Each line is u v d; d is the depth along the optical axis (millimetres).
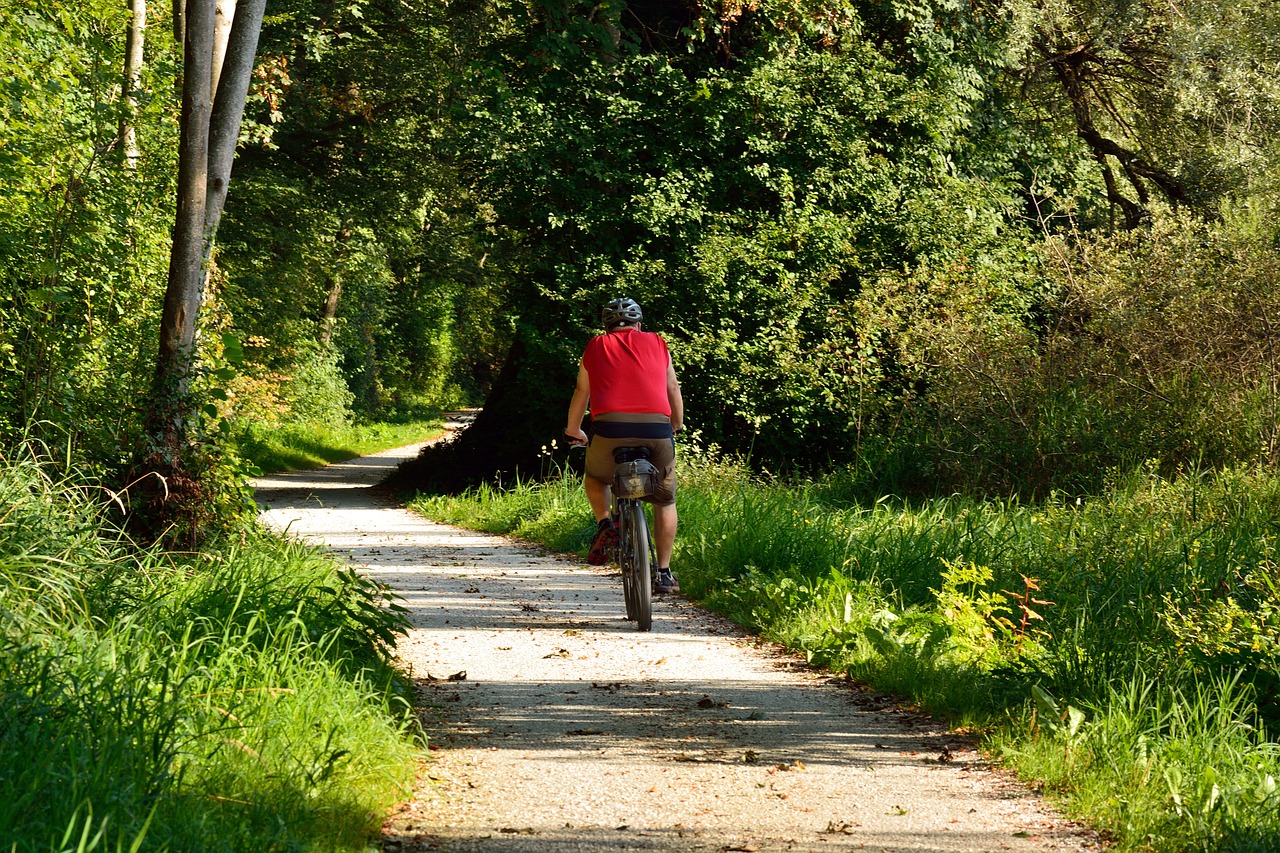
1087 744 6312
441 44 34562
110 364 11750
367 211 38000
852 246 25406
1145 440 17469
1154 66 29609
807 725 7285
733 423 24703
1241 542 11680
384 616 7898
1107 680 7191
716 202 25953
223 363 11430
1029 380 18984
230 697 5695
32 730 4520
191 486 10297
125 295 12711
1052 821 5512
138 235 13414
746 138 25406
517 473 26766
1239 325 18109
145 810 4266
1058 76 30922
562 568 14773
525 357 26672
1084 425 17844
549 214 24938
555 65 25797
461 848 4996
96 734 4734
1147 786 5703
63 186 12453
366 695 6426
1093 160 30250
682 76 25547
